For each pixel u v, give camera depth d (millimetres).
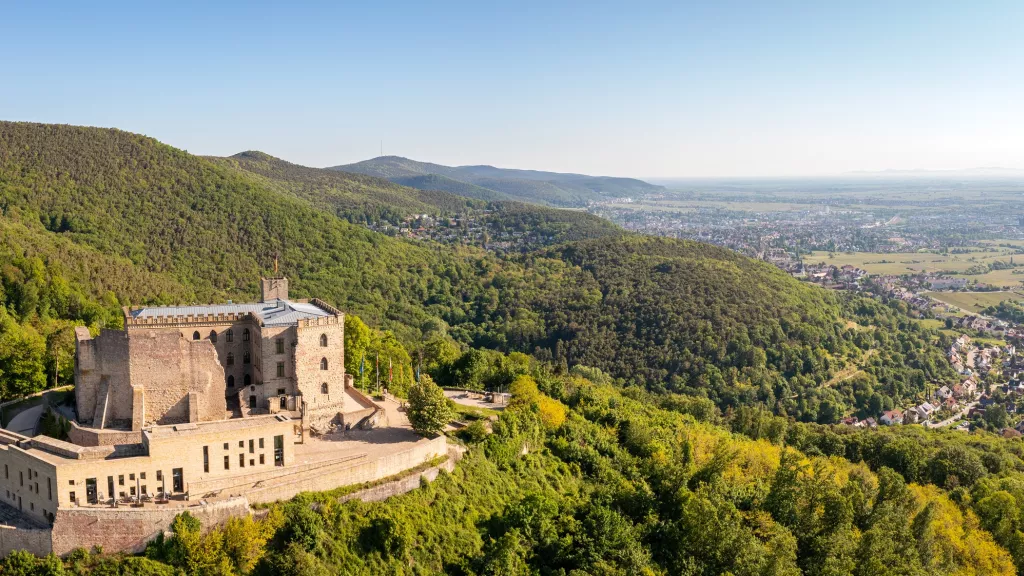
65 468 92750
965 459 187000
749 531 125125
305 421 124688
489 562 109125
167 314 124375
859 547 125312
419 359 193125
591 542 118875
